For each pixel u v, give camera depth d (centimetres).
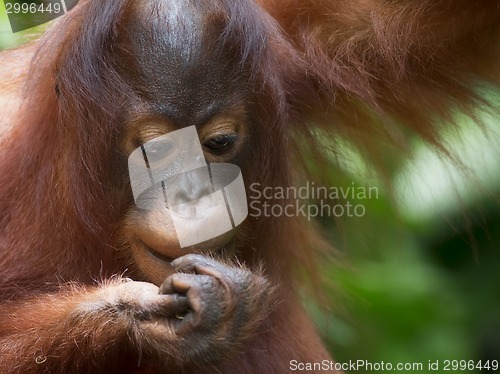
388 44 654
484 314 973
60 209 572
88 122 537
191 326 477
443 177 873
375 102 661
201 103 524
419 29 661
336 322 859
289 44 634
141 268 547
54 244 578
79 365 526
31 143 586
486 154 820
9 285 583
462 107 709
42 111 577
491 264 988
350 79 665
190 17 527
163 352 489
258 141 557
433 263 992
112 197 545
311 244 740
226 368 604
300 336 687
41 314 535
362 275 863
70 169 553
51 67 564
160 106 520
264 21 577
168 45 522
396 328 915
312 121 702
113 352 518
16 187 598
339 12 673
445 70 687
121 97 525
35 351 525
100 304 512
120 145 532
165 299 484
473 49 680
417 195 845
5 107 648
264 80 550
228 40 530
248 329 491
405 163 758
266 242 600
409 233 902
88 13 539
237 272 491
